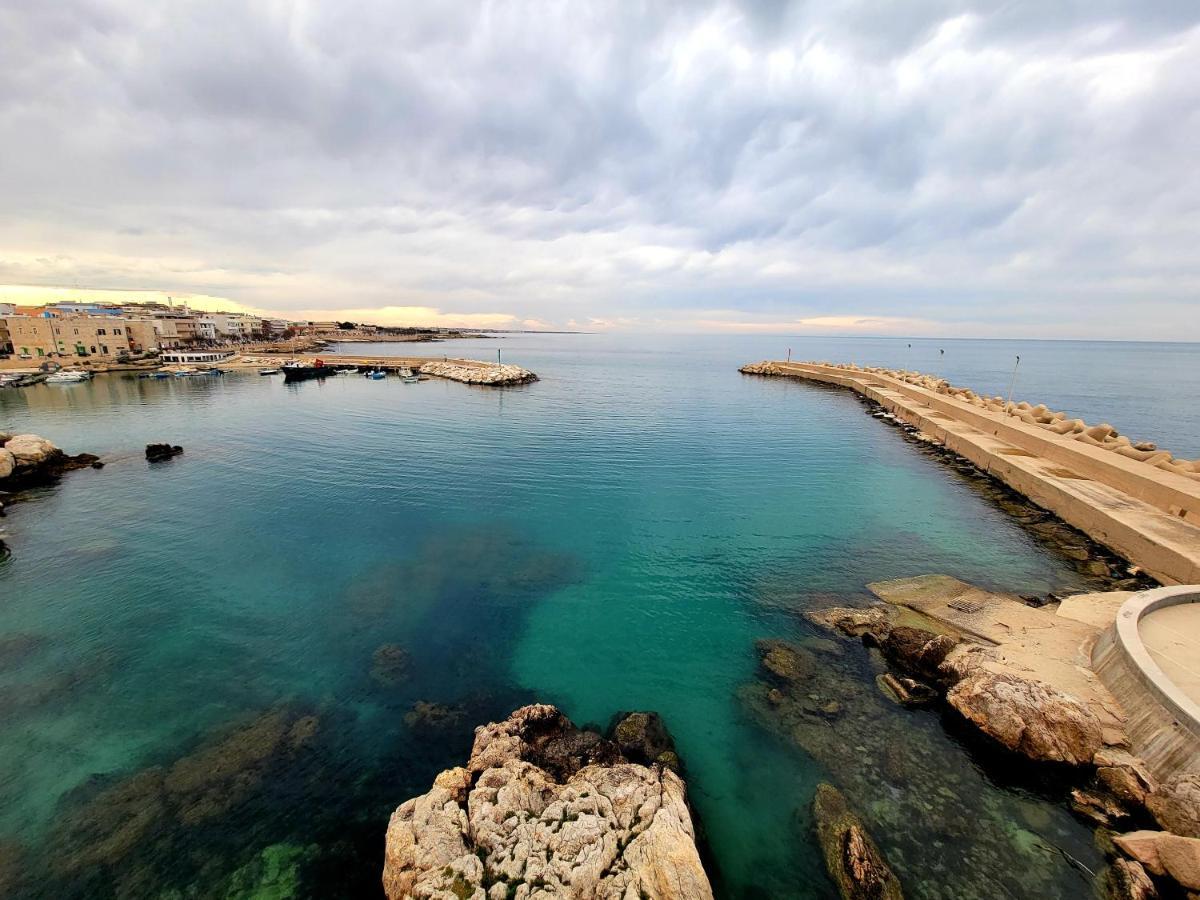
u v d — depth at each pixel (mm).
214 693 12586
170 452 33344
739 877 8312
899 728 11211
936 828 8938
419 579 18125
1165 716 9312
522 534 21766
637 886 7281
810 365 88688
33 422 43812
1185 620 12094
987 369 113688
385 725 11602
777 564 19125
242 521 22828
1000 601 15734
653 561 19422
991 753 10414
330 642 14672
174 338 104375
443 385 71625
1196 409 56875
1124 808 8969
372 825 9203
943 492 27109
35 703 12156
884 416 48812
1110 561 19062
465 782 9117
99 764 10492
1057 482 24047
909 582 17469
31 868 8461
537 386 73062
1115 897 7711
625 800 8617
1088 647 12586
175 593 17078
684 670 13492
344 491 26672
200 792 9852
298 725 11555
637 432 41344
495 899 7176
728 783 10117
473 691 12781
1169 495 20359
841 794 9648
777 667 13352
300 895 8062
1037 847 8547
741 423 45719
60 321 81375
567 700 12508
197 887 8180
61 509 24031
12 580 17734
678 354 179125
